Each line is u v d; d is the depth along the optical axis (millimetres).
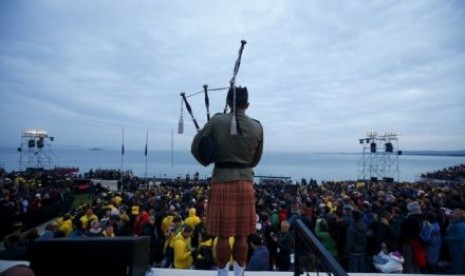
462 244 6504
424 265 6582
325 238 7184
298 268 2498
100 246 2186
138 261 2275
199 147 2150
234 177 2113
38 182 24531
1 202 13023
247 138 2141
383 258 6496
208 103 2320
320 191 18031
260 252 5414
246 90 2221
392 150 34406
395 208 8477
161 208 10133
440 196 11781
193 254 6836
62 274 2160
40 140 38406
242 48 2232
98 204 11656
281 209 9656
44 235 7012
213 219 2125
